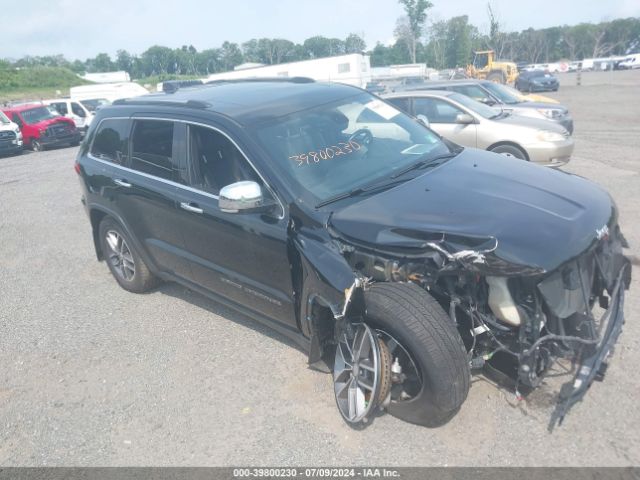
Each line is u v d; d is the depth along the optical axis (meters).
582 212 3.37
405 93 10.23
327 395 3.84
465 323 3.42
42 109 21.70
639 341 4.04
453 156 4.43
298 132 4.18
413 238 3.16
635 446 3.09
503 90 13.32
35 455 3.58
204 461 3.36
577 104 21.80
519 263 2.90
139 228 5.13
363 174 4.02
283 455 3.33
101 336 5.00
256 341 4.62
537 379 3.14
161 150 4.72
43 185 12.55
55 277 6.59
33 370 4.57
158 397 4.03
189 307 5.39
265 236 3.80
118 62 137.25
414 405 3.27
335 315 3.29
